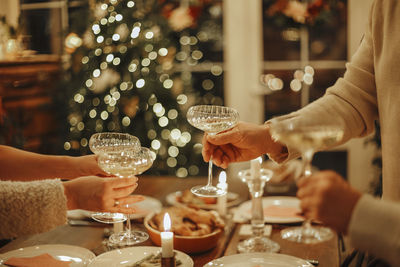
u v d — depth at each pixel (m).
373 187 3.08
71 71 3.32
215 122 1.42
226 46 3.56
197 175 3.54
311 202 0.88
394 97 1.28
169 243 1.17
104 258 1.33
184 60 3.59
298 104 3.54
